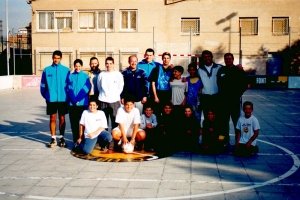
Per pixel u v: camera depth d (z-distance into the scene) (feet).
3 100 69.41
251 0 103.14
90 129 26.84
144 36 104.78
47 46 107.55
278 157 26.43
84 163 24.84
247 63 104.47
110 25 106.22
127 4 104.63
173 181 20.94
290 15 103.04
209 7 103.86
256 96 76.54
